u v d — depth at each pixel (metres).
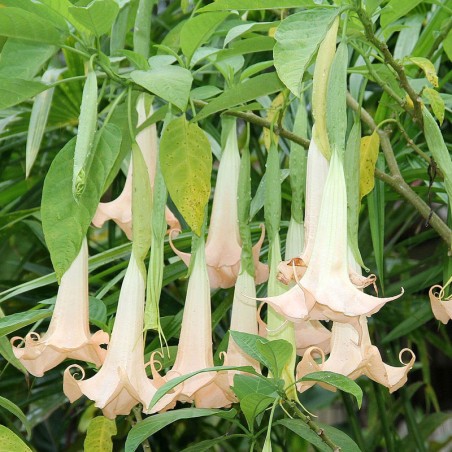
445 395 4.21
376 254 2.32
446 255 2.35
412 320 2.64
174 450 3.30
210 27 2.09
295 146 2.14
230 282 2.20
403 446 3.13
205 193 2.07
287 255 2.11
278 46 1.89
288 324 2.03
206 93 2.25
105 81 2.09
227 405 2.07
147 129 2.26
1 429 2.04
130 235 2.28
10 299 2.83
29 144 2.34
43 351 2.02
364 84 2.11
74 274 2.05
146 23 2.24
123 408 1.99
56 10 2.05
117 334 2.00
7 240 2.99
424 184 2.66
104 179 2.00
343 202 1.86
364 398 4.12
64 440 3.78
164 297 2.81
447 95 2.34
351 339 1.98
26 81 2.04
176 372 2.02
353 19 2.09
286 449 2.99
